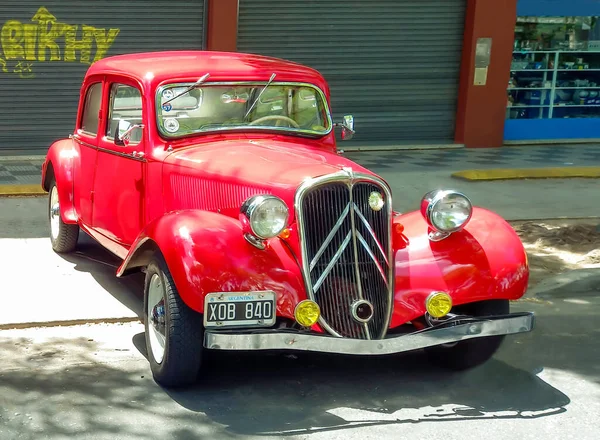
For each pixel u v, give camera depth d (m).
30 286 6.94
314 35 14.39
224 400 4.99
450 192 5.21
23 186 10.51
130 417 4.71
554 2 15.70
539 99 16.00
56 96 13.11
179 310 4.85
